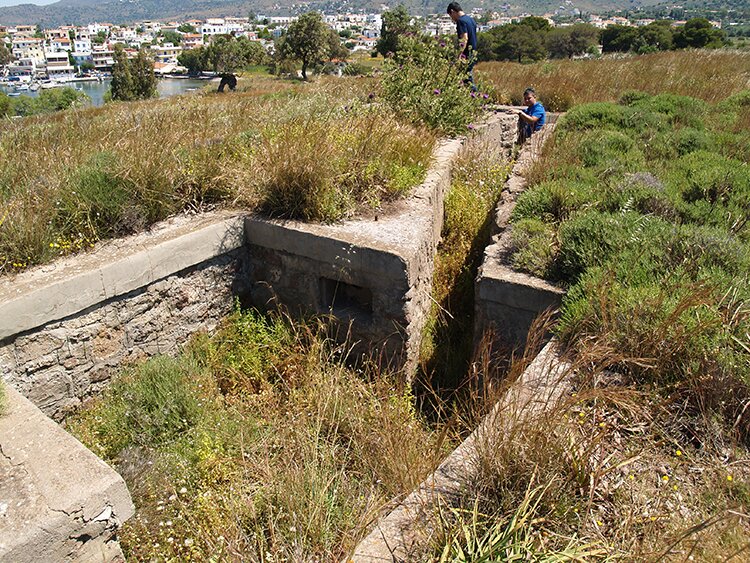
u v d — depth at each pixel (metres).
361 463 3.42
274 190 5.19
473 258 5.92
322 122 6.42
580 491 2.38
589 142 6.73
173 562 2.86
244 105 9.09
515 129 10.11
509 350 4.20
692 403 2.82
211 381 4.36
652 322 3.13
